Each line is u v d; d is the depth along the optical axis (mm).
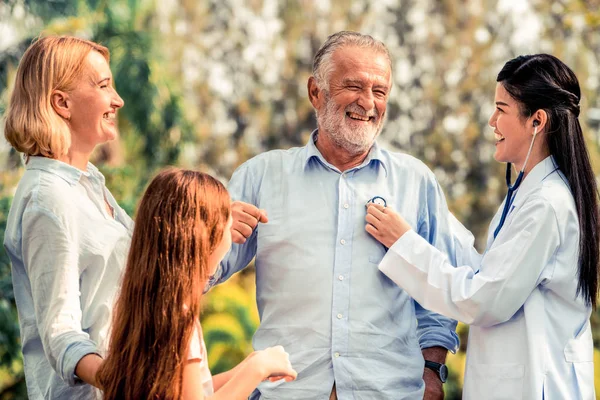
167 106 10406
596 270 4043
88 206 3746
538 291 4008
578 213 4020
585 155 4070
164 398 3252
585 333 4098
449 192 15320
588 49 13086
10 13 9172
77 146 3811
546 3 13508
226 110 15500
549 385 3943
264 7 15664
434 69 15555
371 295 4250
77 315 3541
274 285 4289
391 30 15633
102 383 3301
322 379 4188
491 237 4262
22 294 3746
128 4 10602
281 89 15617
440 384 4449
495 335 4062
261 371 3490
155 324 3283
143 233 3371
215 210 3416
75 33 9312
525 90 4066
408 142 15508
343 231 4281
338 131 4254
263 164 4438
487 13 15312
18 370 8211
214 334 11109
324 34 15594
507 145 4141
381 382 4195
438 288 4094
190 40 15008
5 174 8828
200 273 3363
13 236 3680
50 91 3717
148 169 10406
